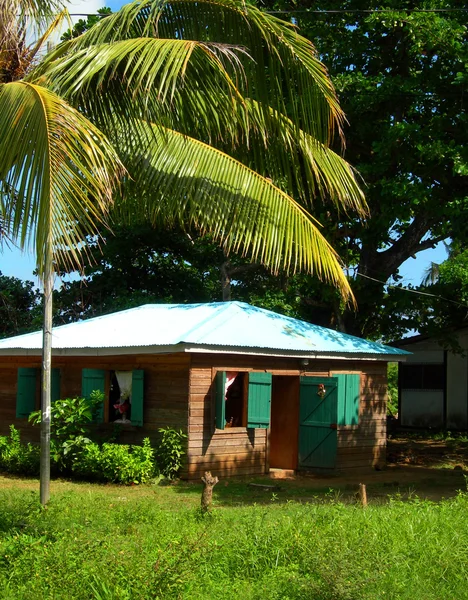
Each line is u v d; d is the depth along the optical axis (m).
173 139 9.12
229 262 24.39
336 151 20.25
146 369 15.63
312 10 19.23
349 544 7.59
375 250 22.09
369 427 17.77
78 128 7.46
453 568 7.31
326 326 24.34
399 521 8.86
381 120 19.64
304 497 13.25
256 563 7.45
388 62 20.59
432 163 18.16
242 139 9.64
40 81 8.54
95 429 16.47
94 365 16.78
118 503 11.09
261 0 20.98
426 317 23.56
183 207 8.99
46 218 7.15
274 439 17.25
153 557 7.20
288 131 9.28
